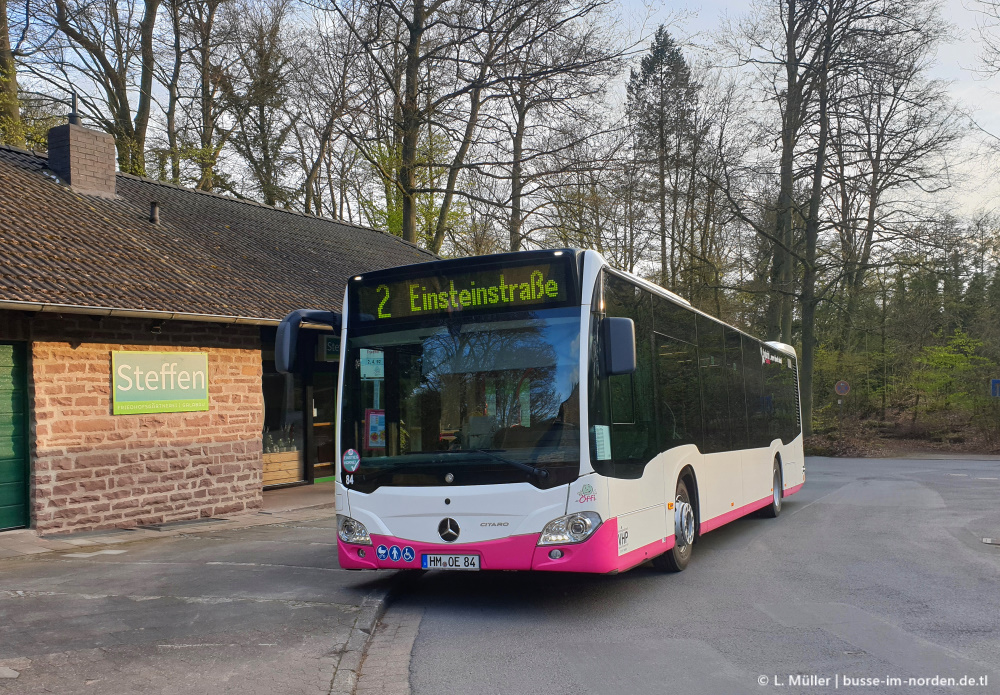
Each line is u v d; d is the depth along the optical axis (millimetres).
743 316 40250
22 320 10977
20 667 5438
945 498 16438
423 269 7441
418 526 7008
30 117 25750
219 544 10438
